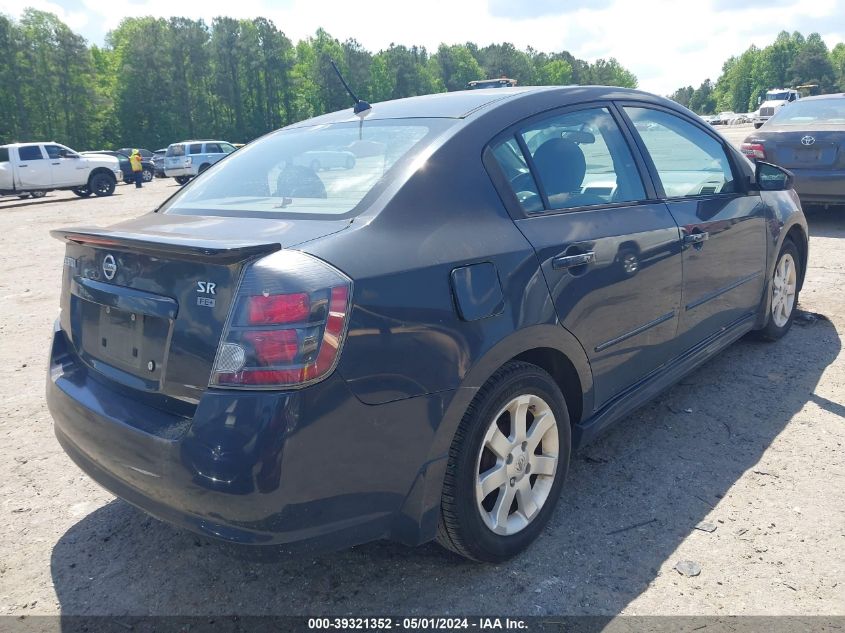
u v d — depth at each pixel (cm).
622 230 305
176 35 8794
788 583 249
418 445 225
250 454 196
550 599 246
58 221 1571
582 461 344
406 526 231
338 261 212
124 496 236
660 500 306
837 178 819
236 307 202
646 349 327
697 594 245
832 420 375
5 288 813
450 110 292
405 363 217
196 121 9075
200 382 209
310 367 199
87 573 272
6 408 439
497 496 260
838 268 686
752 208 418
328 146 293
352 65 10375
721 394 414
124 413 230
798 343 491
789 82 13875
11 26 7575
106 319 250
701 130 400
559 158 297
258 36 9738
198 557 280
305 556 211
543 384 268
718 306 388
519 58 12875
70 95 8000
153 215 293
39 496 332
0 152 2203
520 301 251
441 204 247
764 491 310
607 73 14638
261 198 274
